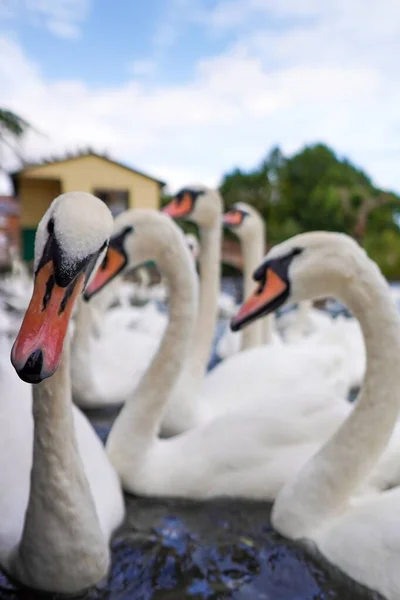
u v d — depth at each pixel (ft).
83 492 7.95
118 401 19.15
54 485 7.55
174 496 11.61
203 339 16.05
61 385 7.39
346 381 20.40
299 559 9.43
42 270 6.22
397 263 140.56
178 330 12.19
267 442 11.58
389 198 125.39
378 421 9.44
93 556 8.07
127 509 11.26
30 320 6.12
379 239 139.03
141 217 12.34
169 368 12.07
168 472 11.71
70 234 6.15
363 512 9.31
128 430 11.94
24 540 7.85
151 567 9.19
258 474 11.38
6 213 88.58
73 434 7.77
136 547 9.75
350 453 9.52
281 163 162.91
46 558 7.80
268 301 10.04
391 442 10.94
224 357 29.09
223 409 16.29
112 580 8.69
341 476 9.52
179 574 9.04
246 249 24.45
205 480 11.48
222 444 11.69
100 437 16.33
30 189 88.94
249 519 10.80
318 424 11.82
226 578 8.96
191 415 14.94
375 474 10.72
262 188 157.38
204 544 9.90
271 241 141.28
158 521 10.77
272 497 11.36
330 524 9.57
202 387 16.52
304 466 10.19
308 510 9.74
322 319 36.19
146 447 11.84
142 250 12.44
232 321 10.20
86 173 83.51
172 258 12.32
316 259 9.69
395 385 9.39
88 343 18.28
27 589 8.18
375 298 9.38
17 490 9.21
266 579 8.95
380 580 8.39
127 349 20.93
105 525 9.83
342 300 9.80
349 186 151.64
